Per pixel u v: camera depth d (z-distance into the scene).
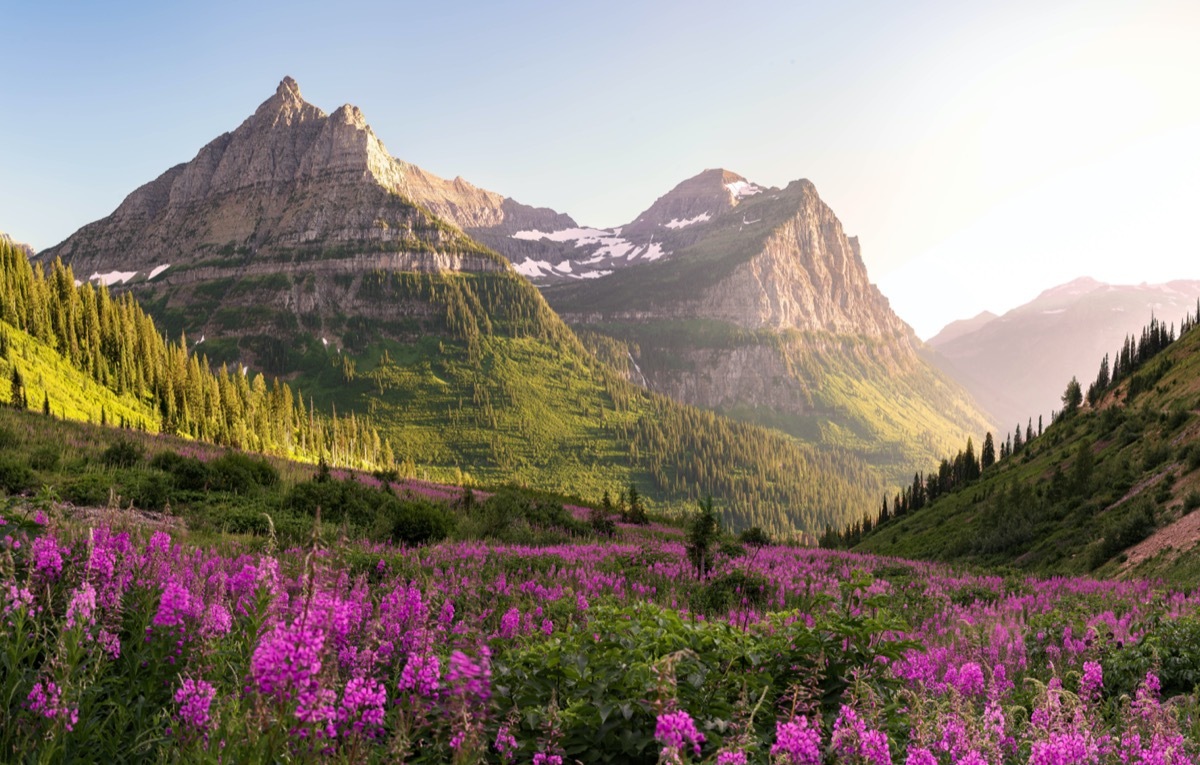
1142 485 62.59
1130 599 23.27
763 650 6.88
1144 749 6.34
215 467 34.66
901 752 5.73
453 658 4.33
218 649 5.69
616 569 22.22
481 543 27.53
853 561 36.72
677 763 3.99
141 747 4.98
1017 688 10.27
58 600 6.22
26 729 4.72
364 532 27.72
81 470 31.47
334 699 3.84
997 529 72.69
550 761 4.80
